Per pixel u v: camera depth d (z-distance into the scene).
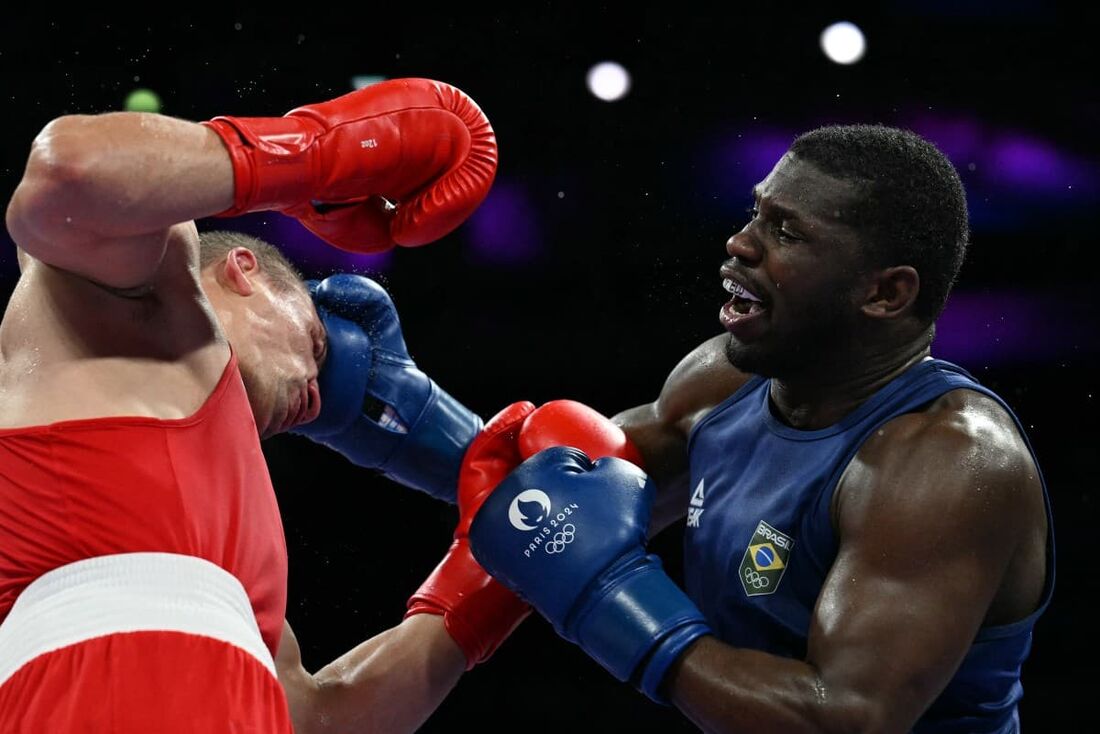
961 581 1.95
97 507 1.55
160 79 6.18
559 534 2.09
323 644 4.88
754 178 6.73
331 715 2.26
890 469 2.03
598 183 6.78
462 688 4.54
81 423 1.57
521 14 6.64
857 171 2.08
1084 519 5.29
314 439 2.52
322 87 6.43
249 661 1.56
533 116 6.80
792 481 2.15
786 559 2.12
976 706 2.16
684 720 4.32
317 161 1.65
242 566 1.67
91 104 6.09
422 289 6.68
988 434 2.04
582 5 6.68
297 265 6.32
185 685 1.49
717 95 6.79
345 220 1.86
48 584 1.53
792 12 6.69
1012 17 6.61
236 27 6.09
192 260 1.75
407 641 2.37
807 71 6.75
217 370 1.73
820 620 1.97
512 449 2.44
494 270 6.73
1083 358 6.56
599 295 6.68
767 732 1.92
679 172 6.78
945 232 2.11
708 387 2.48
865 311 2.10
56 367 1.62
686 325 6.58
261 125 1.62
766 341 2.14
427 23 6.55
